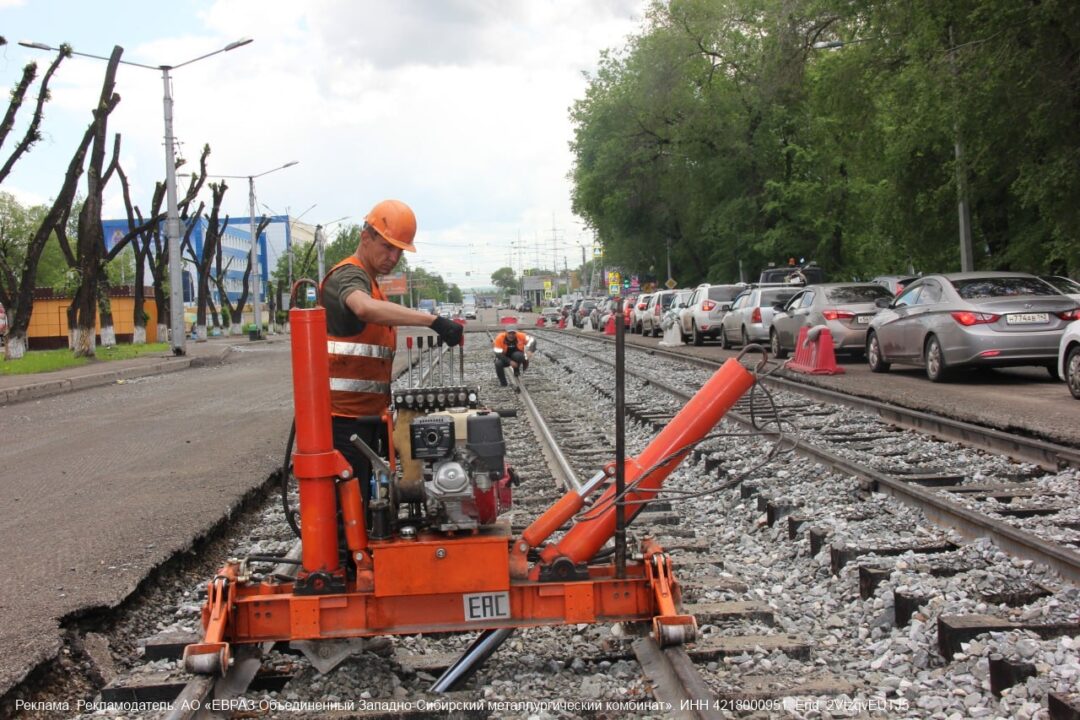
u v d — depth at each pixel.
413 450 4.51
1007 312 14.45
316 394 4.48
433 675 4.84
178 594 6.54
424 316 4.57
